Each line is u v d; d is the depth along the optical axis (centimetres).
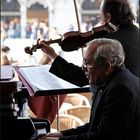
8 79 260
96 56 249
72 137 244
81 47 339
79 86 317
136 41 319
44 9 1166
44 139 251
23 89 316
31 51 325
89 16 1192
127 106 236
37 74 321
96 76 252
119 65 253
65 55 396
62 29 1045
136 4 1080
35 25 1092
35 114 424
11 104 246
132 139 239
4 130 248
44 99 420
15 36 1111
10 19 1170
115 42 255
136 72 313
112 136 236
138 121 241
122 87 240
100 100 249
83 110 517
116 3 323
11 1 1177
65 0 1145
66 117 467
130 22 326
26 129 251
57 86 309
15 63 862
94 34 334
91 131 253
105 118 238
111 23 327
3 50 750
